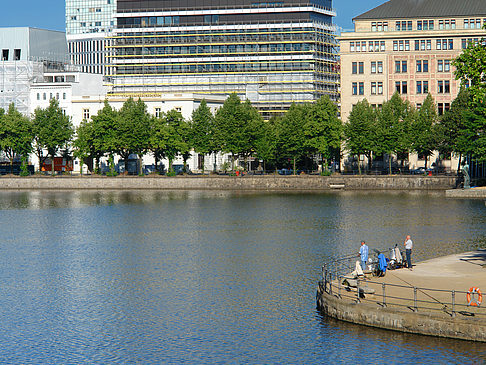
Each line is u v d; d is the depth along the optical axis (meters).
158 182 162.38
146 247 80.12
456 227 90.31
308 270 64.81
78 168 199.38
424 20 178.50
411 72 177.88
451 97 176.12
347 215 105.12
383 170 169.12
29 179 167.75
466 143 123.62
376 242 79.38
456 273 52.09
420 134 153.50
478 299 41.84
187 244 81.75
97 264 70.44
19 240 86.75
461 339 40.25
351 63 181.00
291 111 161.12
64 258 73.94
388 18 180.00
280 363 41.66
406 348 40.94
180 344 45.31
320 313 48.25
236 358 42.69
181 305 53.81
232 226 96.19
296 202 126.31
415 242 78.38
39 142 172.00
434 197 131.88
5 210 120.31
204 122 164.50
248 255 73.50
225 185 159.50
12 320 51.06
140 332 47.88
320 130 155.38
